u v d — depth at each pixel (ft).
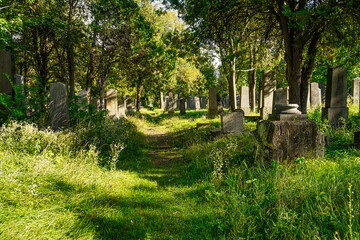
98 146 19.92
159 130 45.70
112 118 35.99
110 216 9.83
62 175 11.78
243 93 50.03
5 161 11.47
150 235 8.77
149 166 20.61
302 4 24.09
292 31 27.07
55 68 57.88
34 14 42.78
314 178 10.60
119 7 44.86
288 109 18.03
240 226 8.22
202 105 102.99
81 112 24.80
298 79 26.32
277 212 8.59
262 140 14.46
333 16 21.06
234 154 17.69
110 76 64.03
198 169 17.56
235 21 30.89
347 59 31.42
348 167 11.43
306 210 8.54
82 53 52.85
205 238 8.41
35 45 46.14
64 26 40.34
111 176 14.60
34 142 15.14
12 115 17.61
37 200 9.00
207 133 30.76
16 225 7.11
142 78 71.36
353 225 7.09
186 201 12.48
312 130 13.69
